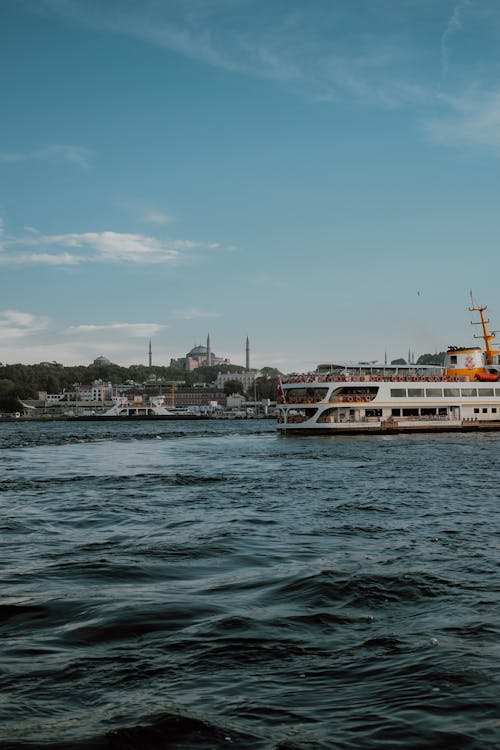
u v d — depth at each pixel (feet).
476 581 65.98
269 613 55.83
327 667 44.34
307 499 127.65
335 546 84.23
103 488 147.84
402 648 47.78
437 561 75.00
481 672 43.29
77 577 68.44
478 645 48.26
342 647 48.03
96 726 35.94
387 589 62.95
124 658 45.73
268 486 148.46
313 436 313.94
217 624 52.75
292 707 38.47
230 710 38.01
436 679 42.22
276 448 269.23
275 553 80.23
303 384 314.35
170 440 361.51
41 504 123.65
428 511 111.65
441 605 58.18
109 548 83.76
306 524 100.22
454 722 36.63
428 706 38.50
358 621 53.98
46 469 197.06
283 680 42.24
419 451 238.89
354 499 126.82
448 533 92.17
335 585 63.93
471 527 96.68
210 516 108.47
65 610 56.54
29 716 37.14
